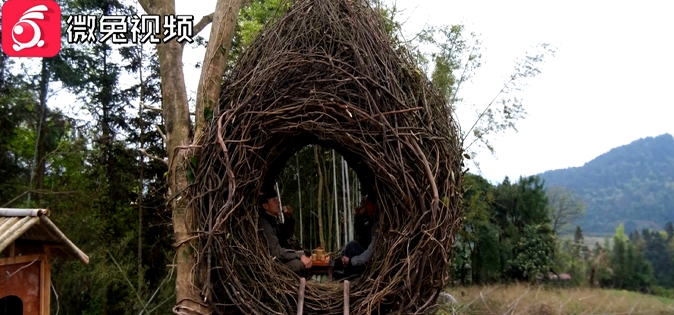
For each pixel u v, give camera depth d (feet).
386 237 9.05
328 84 8.72
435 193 8.01
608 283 52.90
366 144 8.48
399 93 8.78
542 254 50.60
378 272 8.77
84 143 36.88
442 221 8.11
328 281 10.58
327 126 8.64
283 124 8.58
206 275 7.96
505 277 51.01
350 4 9.61
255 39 9.65
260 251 8.86
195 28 10.93
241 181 8.23
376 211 10.82
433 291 8.44
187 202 8.37
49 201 33.53
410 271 8.12
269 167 10.53
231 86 8.91
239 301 8.02
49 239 16.26
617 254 54.13
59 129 38.60
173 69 9.53
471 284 48.14
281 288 8.72
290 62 8.63
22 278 15.72
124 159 39.19
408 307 8.14
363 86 8.47
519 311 28.86
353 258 10.54
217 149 8.07
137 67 40.34
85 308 30.66
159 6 10.01
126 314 28.71
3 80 35.14
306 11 9.41
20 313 16.34
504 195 54.80
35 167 35.06
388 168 8.49
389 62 9.07
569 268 53.47
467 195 39.93
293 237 13.88
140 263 32.68
